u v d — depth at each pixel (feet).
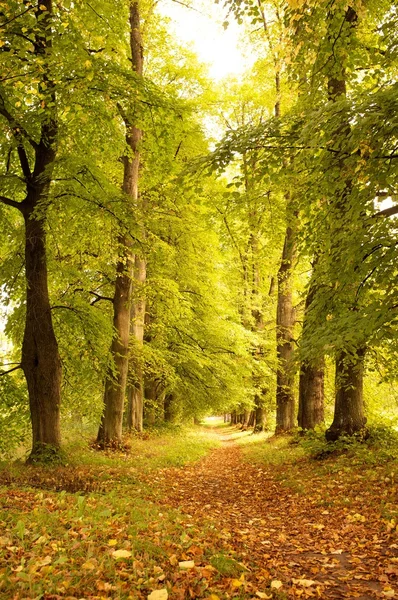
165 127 40.40
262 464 44.47
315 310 31.60
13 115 33.53
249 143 26.35
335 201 27.76
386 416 51.21
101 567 13.26
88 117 36.04
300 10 24.67
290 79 33.35
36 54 31.09
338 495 27.04
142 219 39.14
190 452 54.80
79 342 43.42
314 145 22.38
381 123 20.52
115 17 38.37
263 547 19.75
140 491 29.04
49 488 26.45
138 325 62.18
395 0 27.55
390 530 19.88
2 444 39.04
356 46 30.19
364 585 15.16
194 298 71.36
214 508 28.30
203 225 60.70
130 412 65.10
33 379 35.94
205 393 74.28
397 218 24.50
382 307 24.47
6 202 36.17
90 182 35.70
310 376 50.88
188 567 14.42
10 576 12.07
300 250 32.14
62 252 44.62
